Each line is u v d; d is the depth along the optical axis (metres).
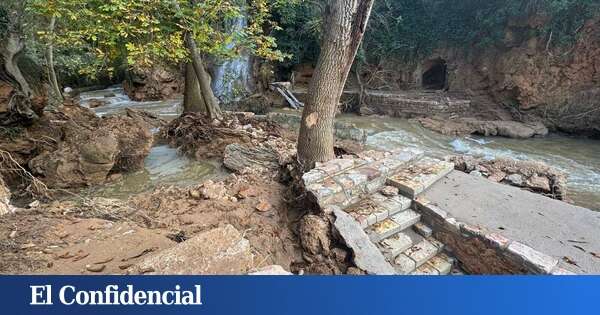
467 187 4.30
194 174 5.68
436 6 16.81
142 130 6.02
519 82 13.76
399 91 17.64
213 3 6.29
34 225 3.07
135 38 6.23
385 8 17.56
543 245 3.10
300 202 4.16
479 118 14.34
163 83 17.47
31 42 9.24
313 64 18.56
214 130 7.05
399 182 4.22
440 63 17.97
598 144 11.88
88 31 5.48
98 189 5.09
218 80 15.11
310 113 4.55
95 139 5.18
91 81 19.08
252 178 4.93
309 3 16.55
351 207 3.89
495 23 14.64
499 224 3.45
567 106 12.91
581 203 7.30
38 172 5.05
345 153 6.56
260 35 8.06
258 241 3.46
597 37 12.12
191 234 3.39
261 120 8.57
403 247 3.55
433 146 11.37
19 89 6.20
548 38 13.16
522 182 5.40
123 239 2.89
